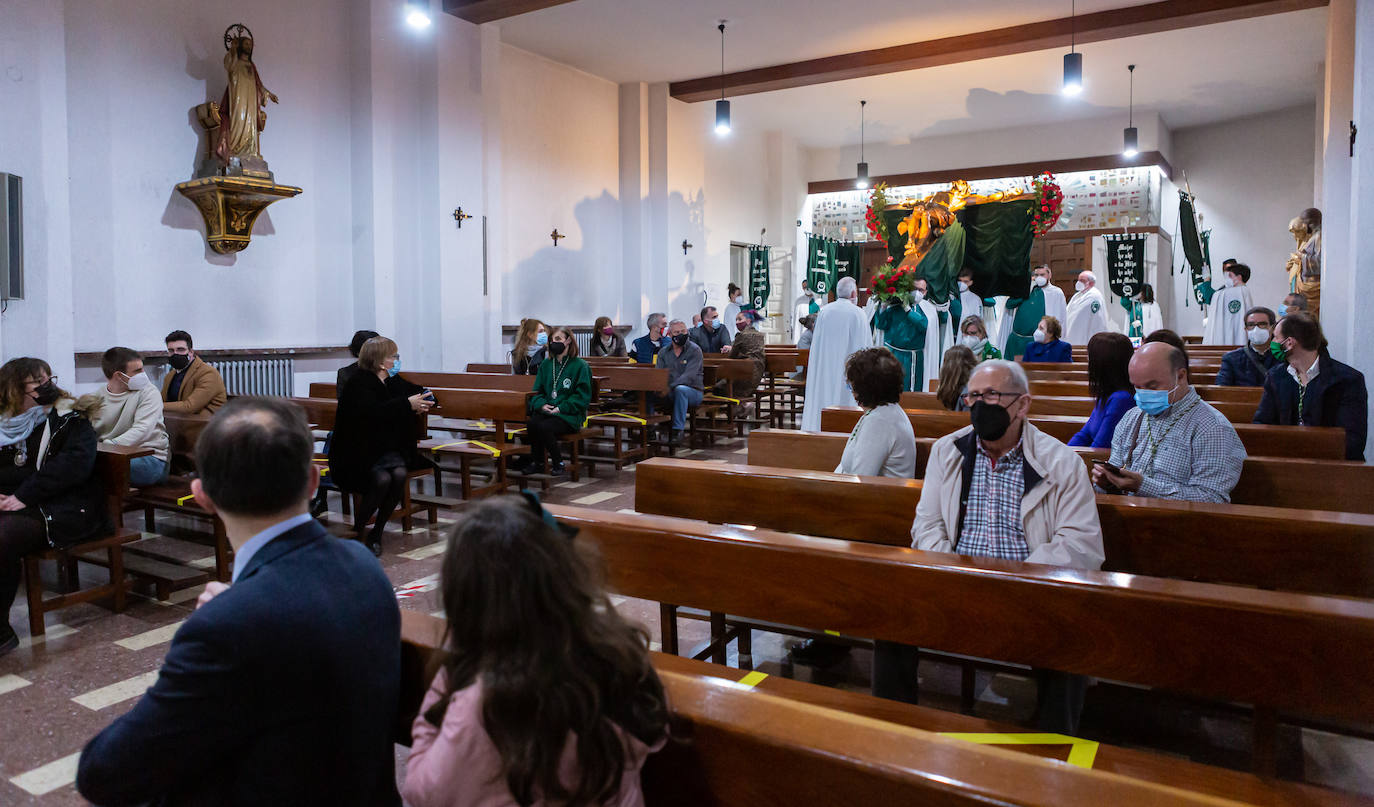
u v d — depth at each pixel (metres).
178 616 4.16
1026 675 3.00
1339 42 7.69
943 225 8.98
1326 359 4.42
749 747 1.39
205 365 6.23
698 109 14.66
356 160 9.25
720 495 3.57
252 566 1.50
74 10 7.05
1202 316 17.41
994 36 11.38
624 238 13.84
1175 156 17.69
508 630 1.20
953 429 4.77
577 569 1.26
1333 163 7.68
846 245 16.98
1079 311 11.30
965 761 1.26
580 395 7.20
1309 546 2.61
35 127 5.89
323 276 9.08
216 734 1.36
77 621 4.09
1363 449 4.33
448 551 1.26
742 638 3.56
